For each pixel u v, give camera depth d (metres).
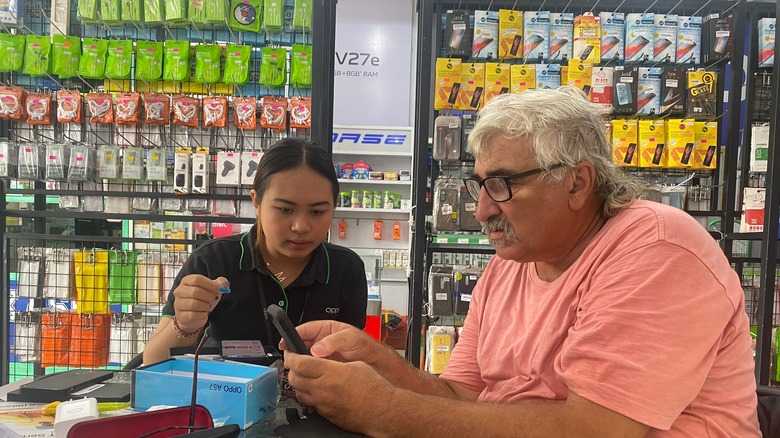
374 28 5.40
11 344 2.54
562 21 3.01
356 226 5.23
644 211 0.95
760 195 2.92
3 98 2.42
